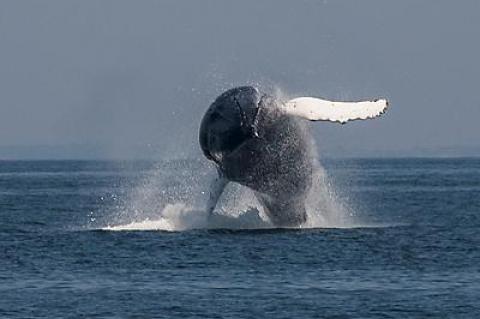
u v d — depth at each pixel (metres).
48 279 142.75
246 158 168.00
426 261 157.88
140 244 171.50
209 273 146.00
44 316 119.44
